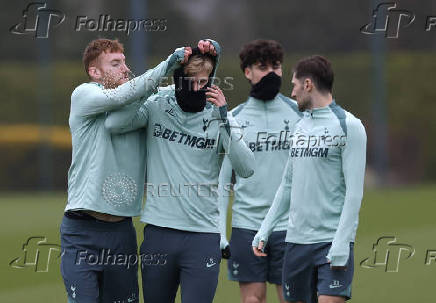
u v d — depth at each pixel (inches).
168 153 804.0
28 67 3425.2
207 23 3631.9
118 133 799.1
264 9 3609.7
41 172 3181.6
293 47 3540.8
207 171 810.8
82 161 802.2
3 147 3267.7
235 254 992.9
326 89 823.1
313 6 3526.1
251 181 982.4
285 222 968.3
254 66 989.8
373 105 3164.4
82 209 794.8
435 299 1237.7
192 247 800.9
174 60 777.6
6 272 1477.6
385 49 3321.9
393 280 1392.7
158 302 820.6
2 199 2906.0
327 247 813.2
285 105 998.4
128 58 3065.9
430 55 3435.0
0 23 3420.3
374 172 3159.5
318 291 815.7
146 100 808.3
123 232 811.4
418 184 3412.9
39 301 1227.9
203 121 807.1
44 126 3184.1
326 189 813.9
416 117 3410.4
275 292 1309.1
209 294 806.5
